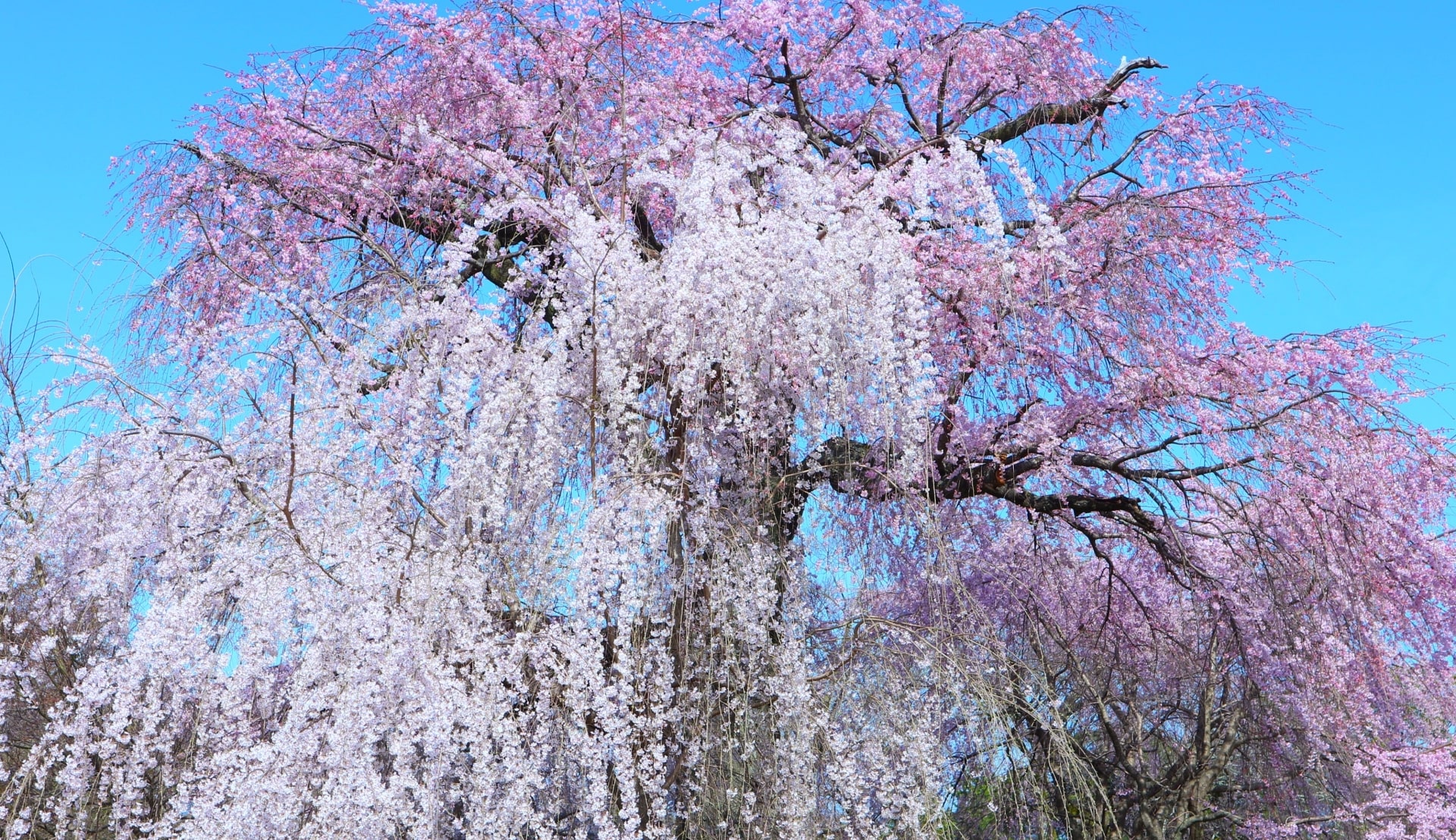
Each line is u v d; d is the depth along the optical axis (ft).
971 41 26.84
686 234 18.03
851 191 20.25
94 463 16.70
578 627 14.53
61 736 16.05
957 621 19.40
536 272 18.39
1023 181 18.88
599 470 16.40
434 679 14.05
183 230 22.39
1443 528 23.53
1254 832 26.91
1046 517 25.82
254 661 14.39
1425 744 26.27
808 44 27.81
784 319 17.17
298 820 13.61
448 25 24.04
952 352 20.98
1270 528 22.54
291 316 17.65
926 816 16.60
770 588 16.93
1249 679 25.39
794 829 15.51
